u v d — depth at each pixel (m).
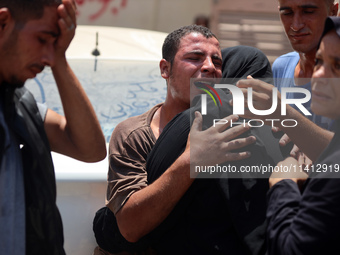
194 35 2.75
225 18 9.50
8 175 2.09
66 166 2.87
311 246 1.97
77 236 2.79
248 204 2.29
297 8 3.04
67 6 2.13
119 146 2.64
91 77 3.76
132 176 2.55
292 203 2.10
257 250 2.20
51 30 2.13
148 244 2.52
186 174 2.33
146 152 2.63
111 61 3.96
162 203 2.37
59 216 2.29
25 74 2.15
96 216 2.73
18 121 2.17
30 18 2.10
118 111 3.42
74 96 2.29
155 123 2.79
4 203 2.07
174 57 2.76
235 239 2.30
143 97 3.57
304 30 3.05
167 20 9.88
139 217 2.42
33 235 2.17
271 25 9.43
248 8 9.44
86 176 2.83
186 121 2.47
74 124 2.32
